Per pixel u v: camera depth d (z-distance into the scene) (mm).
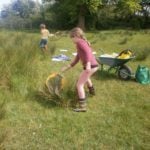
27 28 21297
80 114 3189
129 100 3674
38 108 3285
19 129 2809
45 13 23578
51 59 6086
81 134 2764
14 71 4059
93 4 20125
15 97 3494
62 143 2604
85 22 22062
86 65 3270
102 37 11867
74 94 3438
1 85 3709
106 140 2676
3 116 2988
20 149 2488
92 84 4023
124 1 21062
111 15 22750
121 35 13164
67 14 22078
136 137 2738
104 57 4719
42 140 2641
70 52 7570
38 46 6488
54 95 3428
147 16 23156
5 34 9758
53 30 20344
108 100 3656
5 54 4398
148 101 3646
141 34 13625
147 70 4527
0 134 2600
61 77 3564
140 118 3150
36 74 4238
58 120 3025
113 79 4555
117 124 2984
